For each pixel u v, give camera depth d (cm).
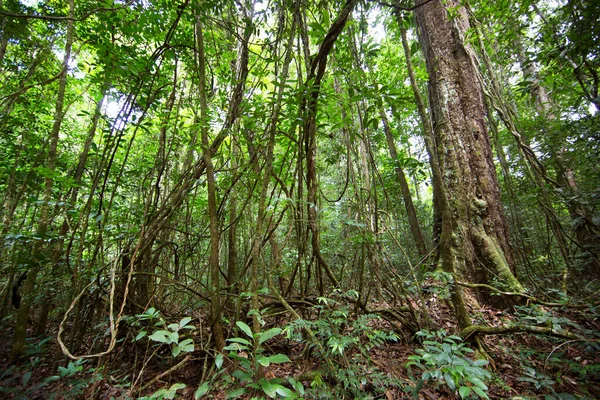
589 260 389
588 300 330
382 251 321
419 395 204
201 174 303
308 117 259
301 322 208
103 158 285
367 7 262
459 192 410
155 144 478
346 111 298
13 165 401
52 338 298
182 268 351
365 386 213
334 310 258
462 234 395
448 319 321
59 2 372
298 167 275
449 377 152
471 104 435
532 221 589
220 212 332
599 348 213
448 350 171
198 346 259
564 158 522
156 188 301
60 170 443
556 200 455
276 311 301
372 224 307
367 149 297
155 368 258
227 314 290
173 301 352
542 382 197
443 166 429
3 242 262
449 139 430
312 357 252
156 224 292
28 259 252
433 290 303
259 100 309
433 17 471
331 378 213
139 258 286
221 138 296
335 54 301
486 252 380
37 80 430
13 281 314
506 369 239
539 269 452
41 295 273
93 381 186
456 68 448
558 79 383
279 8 297
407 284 382
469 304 348
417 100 264
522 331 242
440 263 402
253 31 315
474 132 427
